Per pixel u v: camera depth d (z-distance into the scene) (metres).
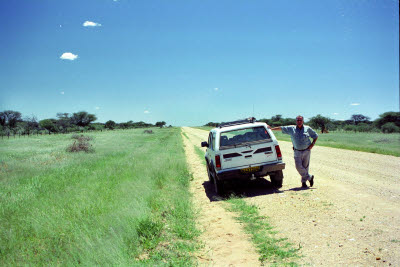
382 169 10.12
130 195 7.31
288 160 14.20
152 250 4.32
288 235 4.57
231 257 3.98
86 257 3.88
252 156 7.68
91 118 86.25
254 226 5.08
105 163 13.92
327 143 22.42
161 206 6.63
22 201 7.13
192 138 43.41
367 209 5.51
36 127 60.56
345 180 8.54
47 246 4.53
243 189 8.56
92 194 7.48
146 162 13.66
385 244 3.84
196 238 4.84
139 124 140.25
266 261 3.74
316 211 5.66
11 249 4.36
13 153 19.31
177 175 10.83
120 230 4.86
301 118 7.62
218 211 6.41
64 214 5.89
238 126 8.09
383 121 58.22
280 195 7.28
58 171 11.67
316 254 3.77
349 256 3.61
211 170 8.85
